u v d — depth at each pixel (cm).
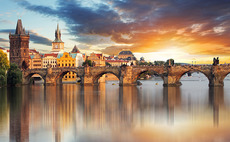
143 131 6681
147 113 8788
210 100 11838
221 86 18675
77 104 10788
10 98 12900
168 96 13512
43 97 13338
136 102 11288
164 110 9331
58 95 14300
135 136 6297
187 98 12606
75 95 14288
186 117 8119
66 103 11075
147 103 10988
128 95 14150
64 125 7231
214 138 6128
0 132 6581
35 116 8300
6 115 8469
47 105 10531
